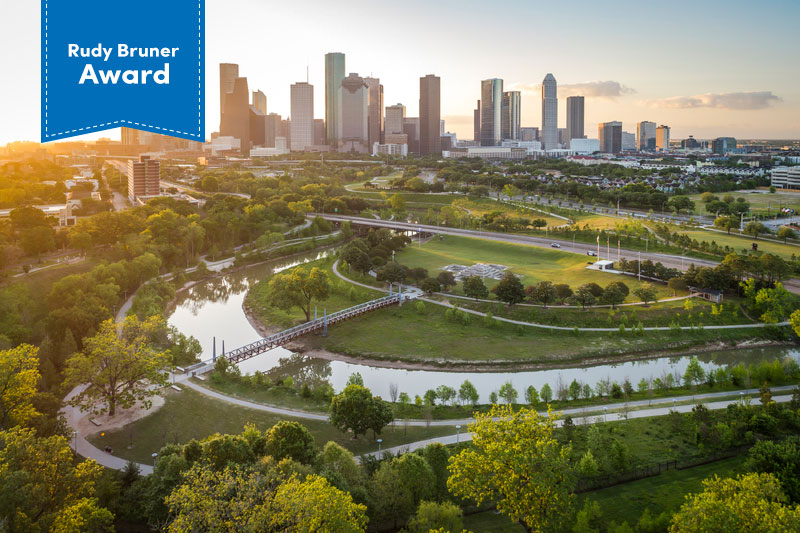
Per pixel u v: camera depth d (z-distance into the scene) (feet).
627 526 366.43
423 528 370.12
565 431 530.27
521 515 370.32
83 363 569.64
